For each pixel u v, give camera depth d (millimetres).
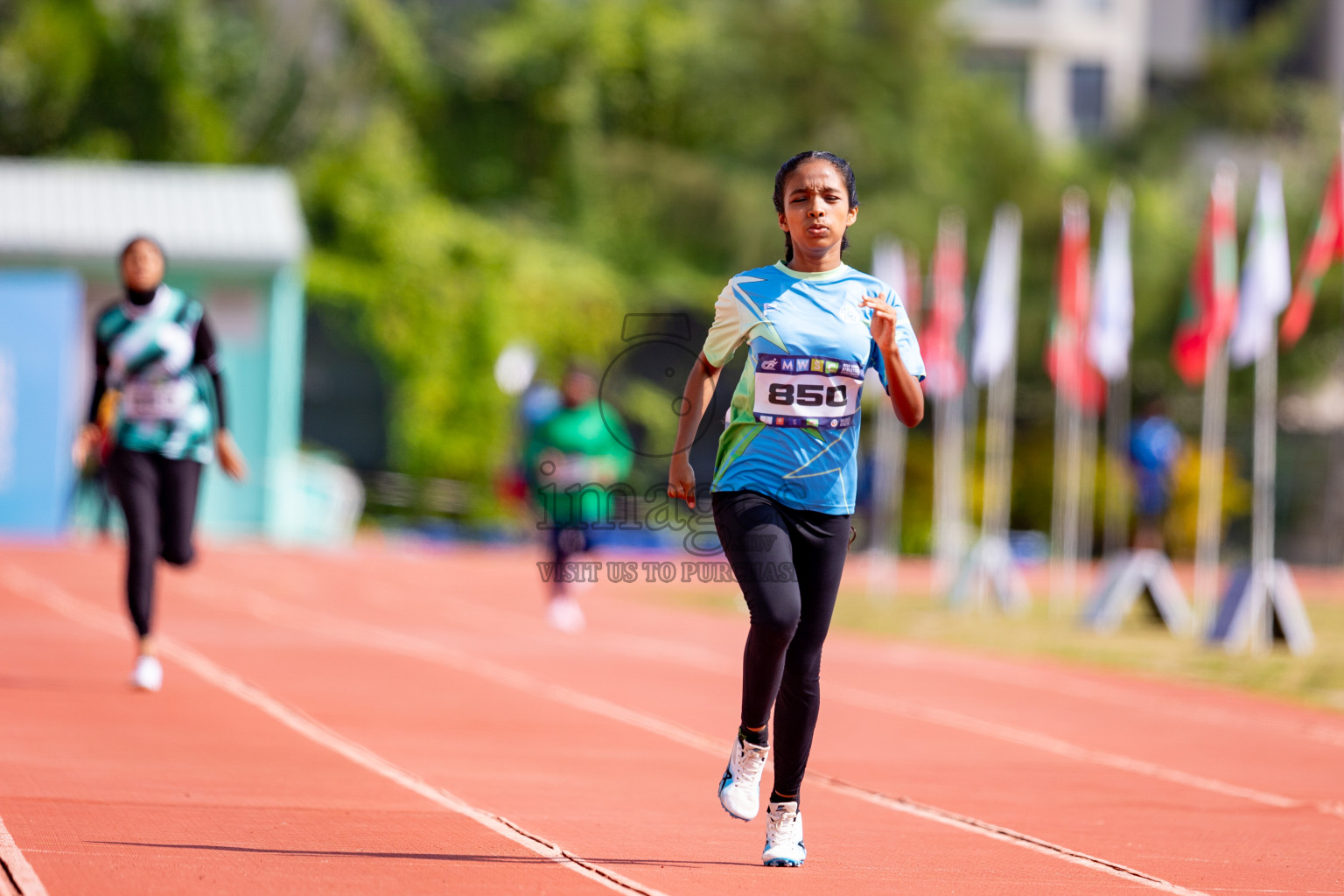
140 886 16625
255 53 135750
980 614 65250
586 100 138375
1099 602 59500
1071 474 71812
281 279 88562
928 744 30641
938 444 99625
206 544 81750
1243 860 20594
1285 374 134375
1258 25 164875
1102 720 35125
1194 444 129750
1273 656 50750
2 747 25141
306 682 35250
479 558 86000
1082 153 146000
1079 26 183625
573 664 41344
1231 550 121688
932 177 132625
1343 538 119562
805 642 18500
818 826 21969
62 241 87062
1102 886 18562
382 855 18688
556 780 24891
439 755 26719
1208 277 56969
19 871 16906
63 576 59500
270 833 19688
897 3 135625
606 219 135875
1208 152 161250
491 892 16969
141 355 31359
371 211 110562
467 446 108250
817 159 18609
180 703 31000
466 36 141500
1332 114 155625
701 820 22031
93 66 125438
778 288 18562
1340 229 53094
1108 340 63250
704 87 139625
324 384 106938
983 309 67000
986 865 19562
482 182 137750
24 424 81562
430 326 107938
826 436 18344
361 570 71125
